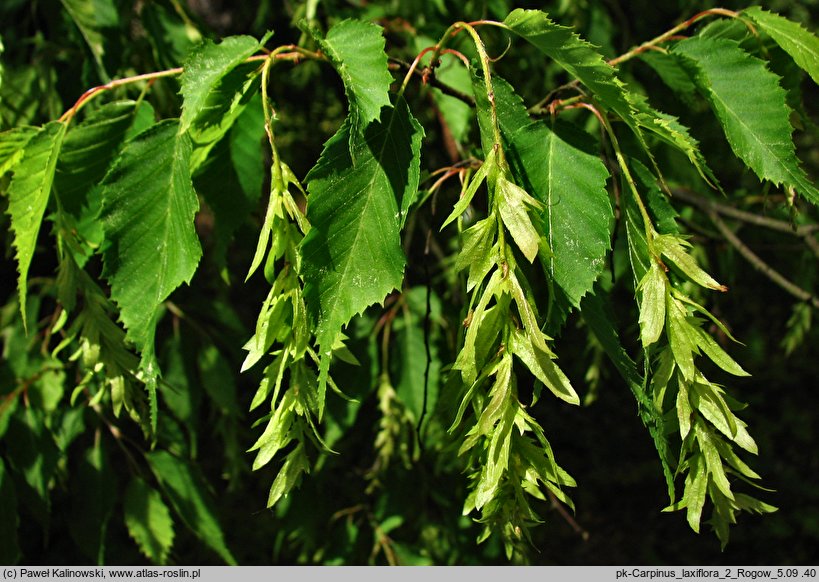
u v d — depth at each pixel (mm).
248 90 489
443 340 693
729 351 762
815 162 1535
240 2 1073
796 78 515
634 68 822
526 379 727
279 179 456
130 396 498
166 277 483
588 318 488
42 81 622
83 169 510
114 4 606
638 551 1462
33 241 489
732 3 822
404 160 466
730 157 954
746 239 861
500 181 442
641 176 480
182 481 645
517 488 445
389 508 771
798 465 1554
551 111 480
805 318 764
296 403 451
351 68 464
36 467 619
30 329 654
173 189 483
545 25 460
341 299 458
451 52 481
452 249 841
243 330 750
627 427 1604
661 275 450
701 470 447
